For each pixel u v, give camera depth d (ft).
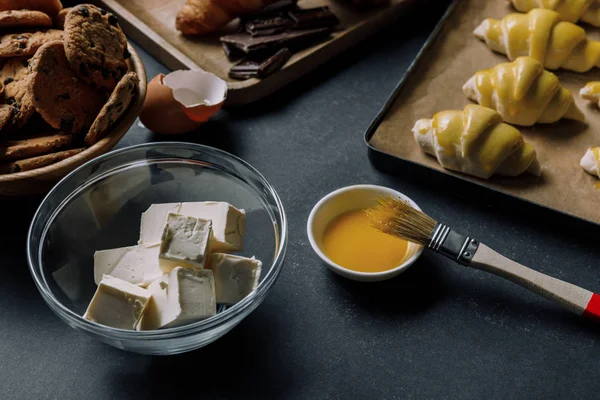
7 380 1.90
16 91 2.15
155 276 1.92
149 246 1.98
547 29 2.58
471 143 2.23
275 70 2.55
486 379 1.91
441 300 2.04
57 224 2.04
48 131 2.15
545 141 2.41
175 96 2.38
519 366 1.93
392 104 2.49
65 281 1.98
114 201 2.16
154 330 1.81
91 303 1.81
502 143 2.23
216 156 2.13
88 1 2.82
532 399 1.88
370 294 2.06
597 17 2.77
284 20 2.68
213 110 2.34
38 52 2.10
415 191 2.31
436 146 2.28
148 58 2.71
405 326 1.99
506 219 2.23
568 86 2.60
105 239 2.08
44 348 1.95
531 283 1.94
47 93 2.09
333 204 2.13
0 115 2.08
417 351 1.95
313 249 2.05
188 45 2.70
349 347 1.96
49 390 1.89
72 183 2.06
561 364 1.93
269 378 1.90
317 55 2.66
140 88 2.22
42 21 2.27
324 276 2.09
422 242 2.01
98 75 2.16
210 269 1.87
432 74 2.61
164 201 2.18
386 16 2.84
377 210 2.03
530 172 2.29
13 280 2.08
